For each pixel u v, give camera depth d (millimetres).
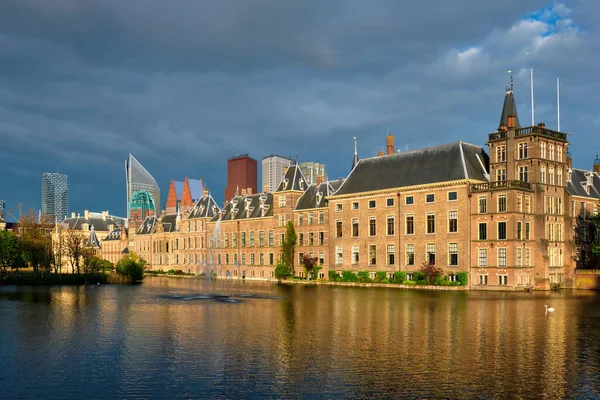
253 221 130875
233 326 42156
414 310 52531
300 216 116000
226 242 139625
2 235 125500
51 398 24094
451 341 35406
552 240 85812
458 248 85312
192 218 154500
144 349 33438
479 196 83688
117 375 27562
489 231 81938
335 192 105938
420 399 23562
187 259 157000
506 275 79812
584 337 36719
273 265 123062
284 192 119812
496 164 87562
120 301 63812
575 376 26844
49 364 29844
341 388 25109
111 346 34406
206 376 27250
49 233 151875
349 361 29969
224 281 117625
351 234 102375
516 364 29188
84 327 42031
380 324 42875
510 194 79938
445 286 83500
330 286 93875
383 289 84188
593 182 102312
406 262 92750
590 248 95125
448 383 25734
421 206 90875
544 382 25875
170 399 23859
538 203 83062
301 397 23953
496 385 25422
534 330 39656
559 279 86312
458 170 86750
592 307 55000
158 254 171125
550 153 86500
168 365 29438
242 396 24156
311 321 44719
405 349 32969
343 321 44594
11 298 68250
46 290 84375
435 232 88562
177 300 65062
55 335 38438
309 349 33125
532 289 81562
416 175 93125
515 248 79375
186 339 36594
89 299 66812
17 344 35188
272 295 72375
